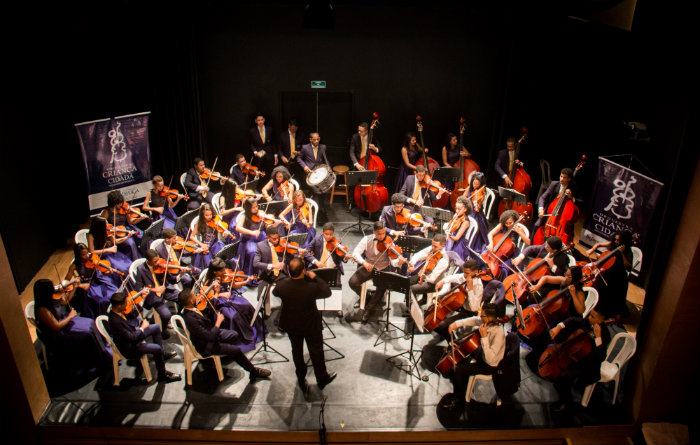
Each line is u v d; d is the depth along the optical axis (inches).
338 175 370.3
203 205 266.7
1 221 253.4
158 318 233.0
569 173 269.6
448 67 342.3
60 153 307.4
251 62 340.5
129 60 323.0
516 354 193.6
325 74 344.8
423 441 192.1
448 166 315.3
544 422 196.1
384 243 243.6
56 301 211.8
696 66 170.9
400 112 354.6
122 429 191.3
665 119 273.6
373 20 331.3
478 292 215.8
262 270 235.0
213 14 327.6
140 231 275.9
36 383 195.0
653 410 194.2
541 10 310.2
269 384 210.7
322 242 249.4
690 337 180.2
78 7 304.8
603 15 315.0
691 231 170.7
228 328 222.5
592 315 219.5
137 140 306.5
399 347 230.7
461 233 262.1
